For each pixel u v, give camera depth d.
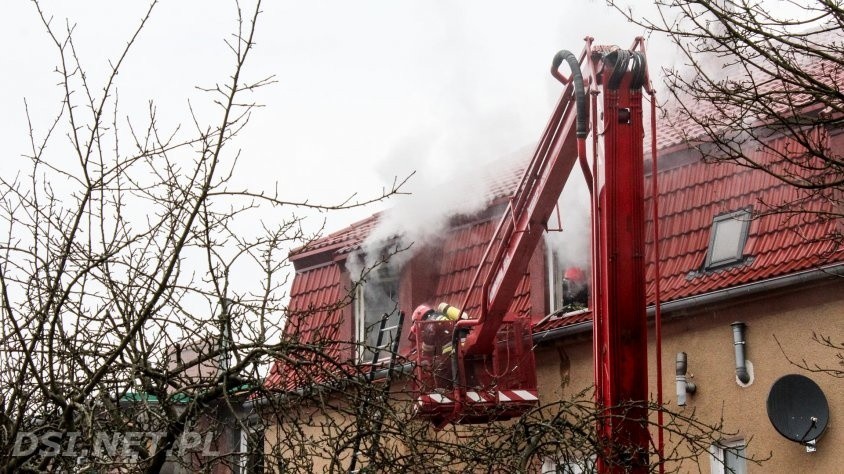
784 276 16.33
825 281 16.12
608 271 13.81
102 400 9.73
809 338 16.30
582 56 14.45
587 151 15.53
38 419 10.17
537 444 11.72
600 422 12.74
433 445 10.92
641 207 13.91
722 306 17.34
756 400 16.80
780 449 16.39
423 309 18.03
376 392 10.54
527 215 16.41
